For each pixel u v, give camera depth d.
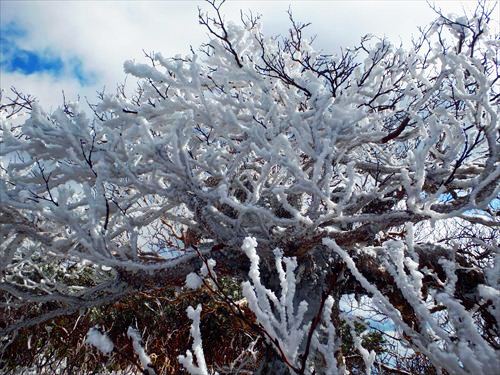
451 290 2.84
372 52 5.94
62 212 4.27
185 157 4.65
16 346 8.91
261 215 4.70
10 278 6.41
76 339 9.05
